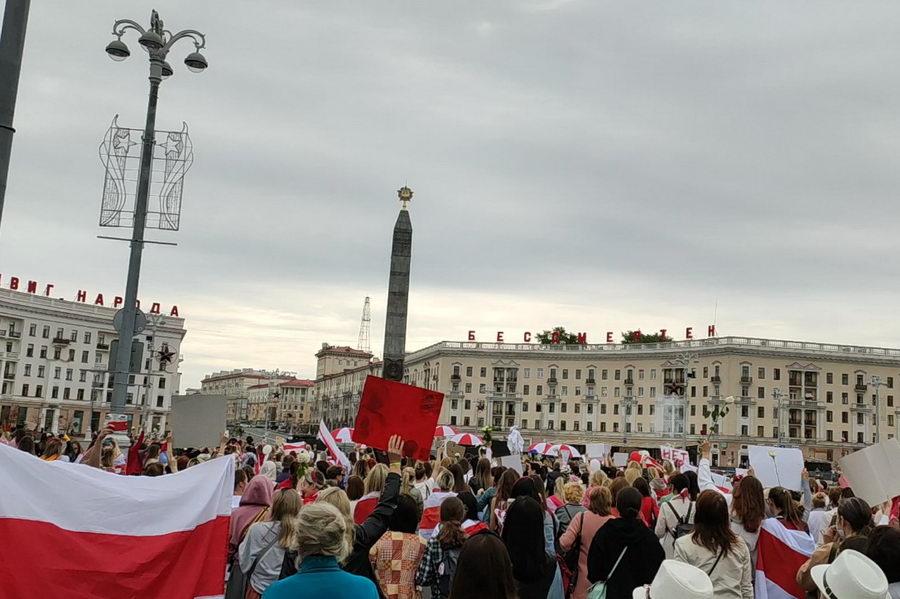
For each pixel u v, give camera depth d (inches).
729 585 267.7
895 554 209.3
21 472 240.8
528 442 4722.0
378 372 5851.4
